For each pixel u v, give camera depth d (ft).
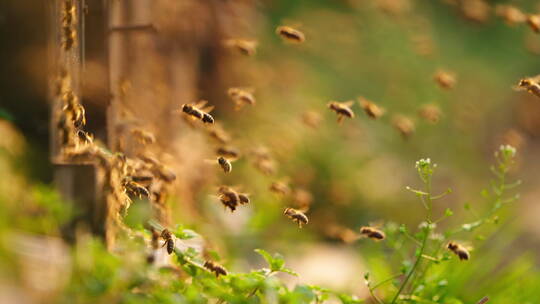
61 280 19.22
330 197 49.21
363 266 29.09
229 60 47.37
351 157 53.06
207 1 44.37
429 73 66.08
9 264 20.20
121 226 20.45
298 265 36.27
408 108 61.41
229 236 33.06
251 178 38.88
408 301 21.72
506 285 25.94
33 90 28.53
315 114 35.06
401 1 59.41
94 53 21.21
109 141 21.43
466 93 66.54
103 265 19.11
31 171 27.04
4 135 26.66
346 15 70.18
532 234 46.55
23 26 28.35
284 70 56.70
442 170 57.31
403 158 58.29
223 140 25.89
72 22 19.38
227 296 18.44
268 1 65.16
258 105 48.26
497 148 66.80
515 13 32.71
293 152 44.80
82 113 19.45
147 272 19.07
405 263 22.33
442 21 84.84
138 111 26.91
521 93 75.87
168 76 35.78
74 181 20.51
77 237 20.54
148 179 20.47
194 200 31.71
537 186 62.13
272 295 18.54
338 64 65.05
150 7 30.14
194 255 19.36
